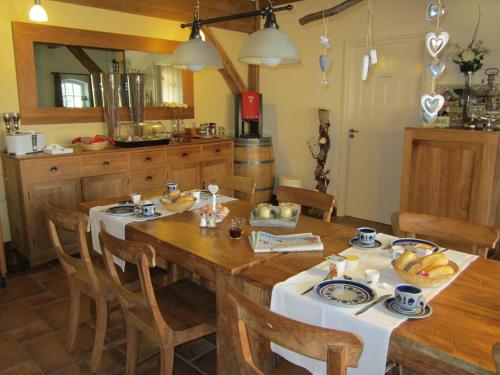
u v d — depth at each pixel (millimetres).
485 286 1495
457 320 1263
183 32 4609
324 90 4844
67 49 3760
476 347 1126
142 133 4117
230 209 2520
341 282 1479
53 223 2141
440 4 1722
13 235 3578
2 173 3512
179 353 2283
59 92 3758
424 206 3547
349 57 4586
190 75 4816
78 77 3859
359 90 4594
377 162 4582
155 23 4344
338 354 1001
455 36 3801
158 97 4535
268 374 1479
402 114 4309
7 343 2377
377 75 4430
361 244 1916
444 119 3508
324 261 1726
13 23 3412
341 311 1298
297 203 2547
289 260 1736
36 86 3609
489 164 3172
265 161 4887
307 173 5199
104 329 2096
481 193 3240
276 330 1099
